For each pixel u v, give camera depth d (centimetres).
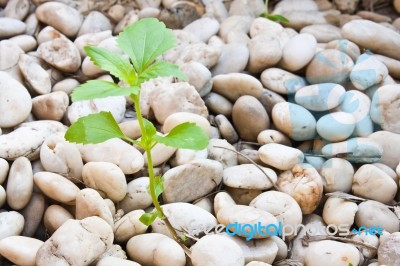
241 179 50
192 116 52
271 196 48
